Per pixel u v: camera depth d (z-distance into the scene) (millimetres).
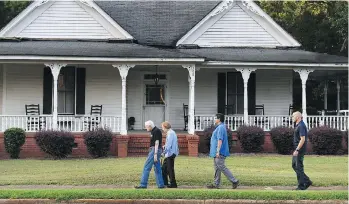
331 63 26609
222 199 14844
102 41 28453
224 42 29547
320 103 39844
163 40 29672
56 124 25328
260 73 29250
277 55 27625
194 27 29266
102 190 15383
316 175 18750
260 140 25578
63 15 28438
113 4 31906
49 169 20125
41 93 27812
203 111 29125
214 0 32438
